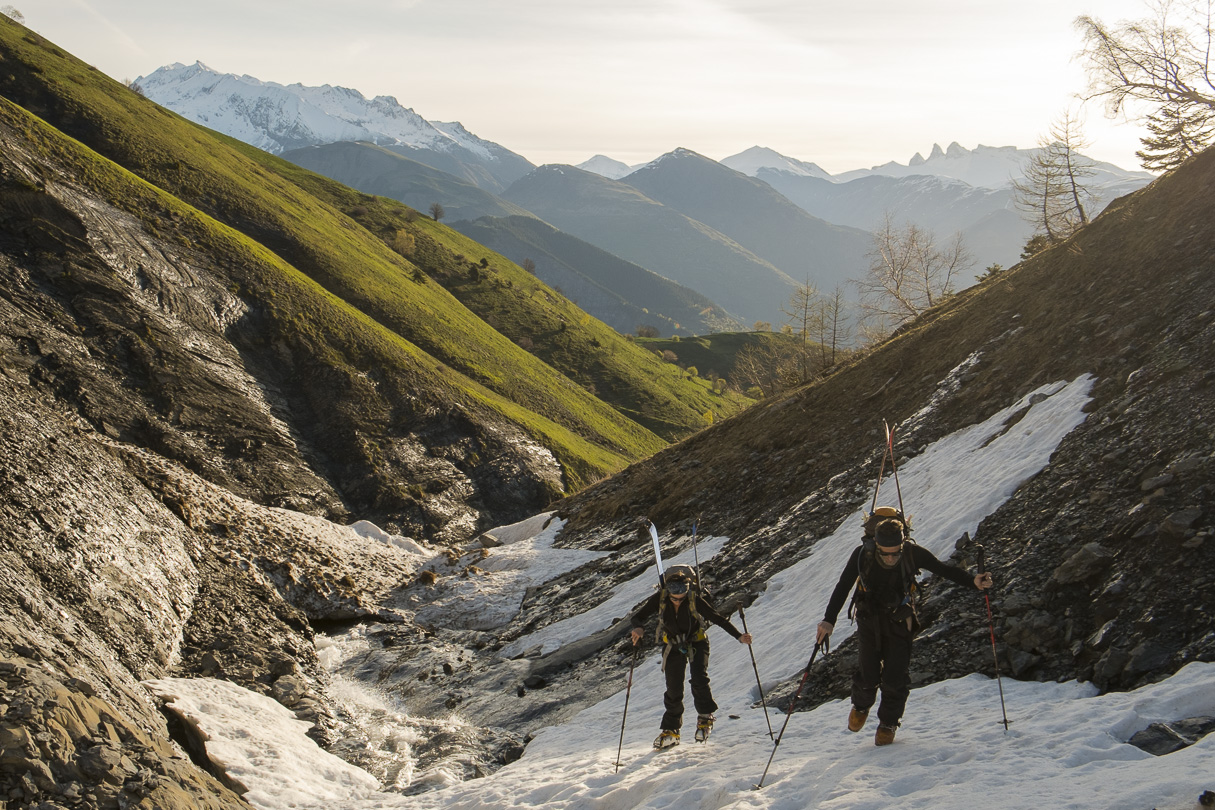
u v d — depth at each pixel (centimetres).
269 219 8319
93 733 789
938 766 584
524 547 3161
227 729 1262
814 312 5881
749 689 1116
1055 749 568
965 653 905
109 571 1596
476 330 9256
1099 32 3002
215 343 5194
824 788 593
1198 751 489
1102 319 1702
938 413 2014
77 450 2022
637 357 13400
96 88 8962
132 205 5859
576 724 1316
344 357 5844
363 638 2242
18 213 4831
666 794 700
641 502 3111
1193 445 979
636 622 877
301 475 4650
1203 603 740
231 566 2189
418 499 5019
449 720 1563
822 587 1404
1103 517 983
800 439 2702
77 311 4506
